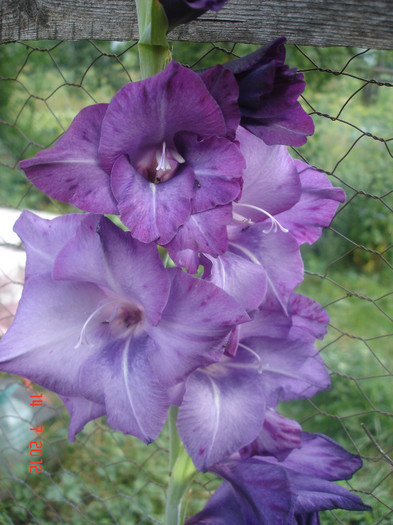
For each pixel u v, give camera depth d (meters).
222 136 0.22
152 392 0.23
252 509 0.27
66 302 0.25
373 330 0.99
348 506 0.27
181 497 0.31
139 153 0.23
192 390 0.26
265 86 0.22
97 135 0.22
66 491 0.64
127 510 0.61
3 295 0.77
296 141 0.24
